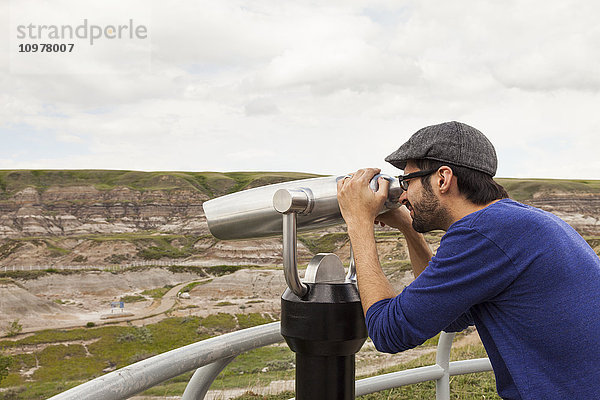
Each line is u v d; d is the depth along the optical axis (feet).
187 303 174.19
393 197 3.94
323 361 3.33
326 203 3.68
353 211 3.72
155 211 256.32
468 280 3.48
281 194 3.29
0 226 238.27
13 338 146.92
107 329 153.48
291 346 3.41
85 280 192.75
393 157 4.01
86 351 141.79
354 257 3.70
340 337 3.27
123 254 215.92
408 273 94.73
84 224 247.50
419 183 3.90
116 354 140.97
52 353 139.64
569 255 3.47
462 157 3.76
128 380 2.56
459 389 9.44
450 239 3.62
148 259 211.61
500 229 3.49
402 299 3.55
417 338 3.52
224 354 3.27
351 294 3.40
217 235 3.83
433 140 3.82
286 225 3.34
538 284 3.43
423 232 4.10
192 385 3.40
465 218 3.65
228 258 213.66
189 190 269.03
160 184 275.39
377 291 3.57
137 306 175.63
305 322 3.27
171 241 232.32
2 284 176.96
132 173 291.38
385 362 30.55
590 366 3.35
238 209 3.66
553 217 3.76
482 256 3.49
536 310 3.43
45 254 218.59
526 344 3.50
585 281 3.45
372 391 5.33
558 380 3.40
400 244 107.45
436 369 6.00
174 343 144.15
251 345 3.49
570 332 3.37
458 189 3.82
